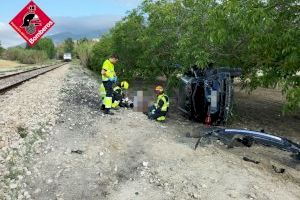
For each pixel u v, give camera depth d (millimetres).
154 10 17625
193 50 11992
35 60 81625
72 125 9133
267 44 9828
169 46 17125
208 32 10680
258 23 9023
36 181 5984
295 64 9773
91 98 14109
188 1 14609
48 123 9070
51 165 6594
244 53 12297
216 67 12125
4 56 83125
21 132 8062
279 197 6121
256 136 8227
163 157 7371
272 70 11219
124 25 21641
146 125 9867
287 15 9383
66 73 31578
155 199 5734
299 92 8891
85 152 7289
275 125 12570
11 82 20672
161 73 19453
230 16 9742
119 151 7547
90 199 5613
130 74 22844
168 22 15992
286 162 8172
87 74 30781
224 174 6758
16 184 5738
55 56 140250
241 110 15055
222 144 8852
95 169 6594
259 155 8414
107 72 10836
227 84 11023
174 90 16688
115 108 11867
